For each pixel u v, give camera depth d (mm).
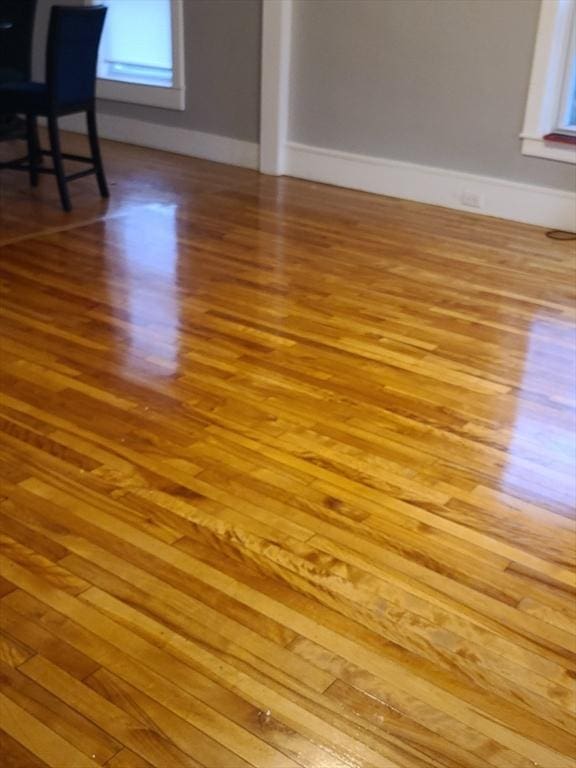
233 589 1798
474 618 1746
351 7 4711
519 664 1636
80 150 5750
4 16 4730
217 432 2396
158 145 5887
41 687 1545
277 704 1526
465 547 1957
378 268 3754
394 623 1722
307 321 3166
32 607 1732
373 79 4785
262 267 3707
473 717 1516
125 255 3789
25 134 4789
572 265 3879
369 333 3086
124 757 1416
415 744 1458
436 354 2939
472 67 4414
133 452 2283
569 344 3055
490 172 4555
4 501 2059
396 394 2654
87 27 4234
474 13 4309
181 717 1493
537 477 2240
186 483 2154
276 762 1414
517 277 3705
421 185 4820
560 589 1838
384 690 1563
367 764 1417
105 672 1581
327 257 3863
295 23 4953
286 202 4742
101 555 1885
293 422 2465
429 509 2088
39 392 2582
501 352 2973
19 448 2283
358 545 1948
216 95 5461
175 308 3236
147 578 1822
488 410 2576
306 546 1938
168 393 2604
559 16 4074
